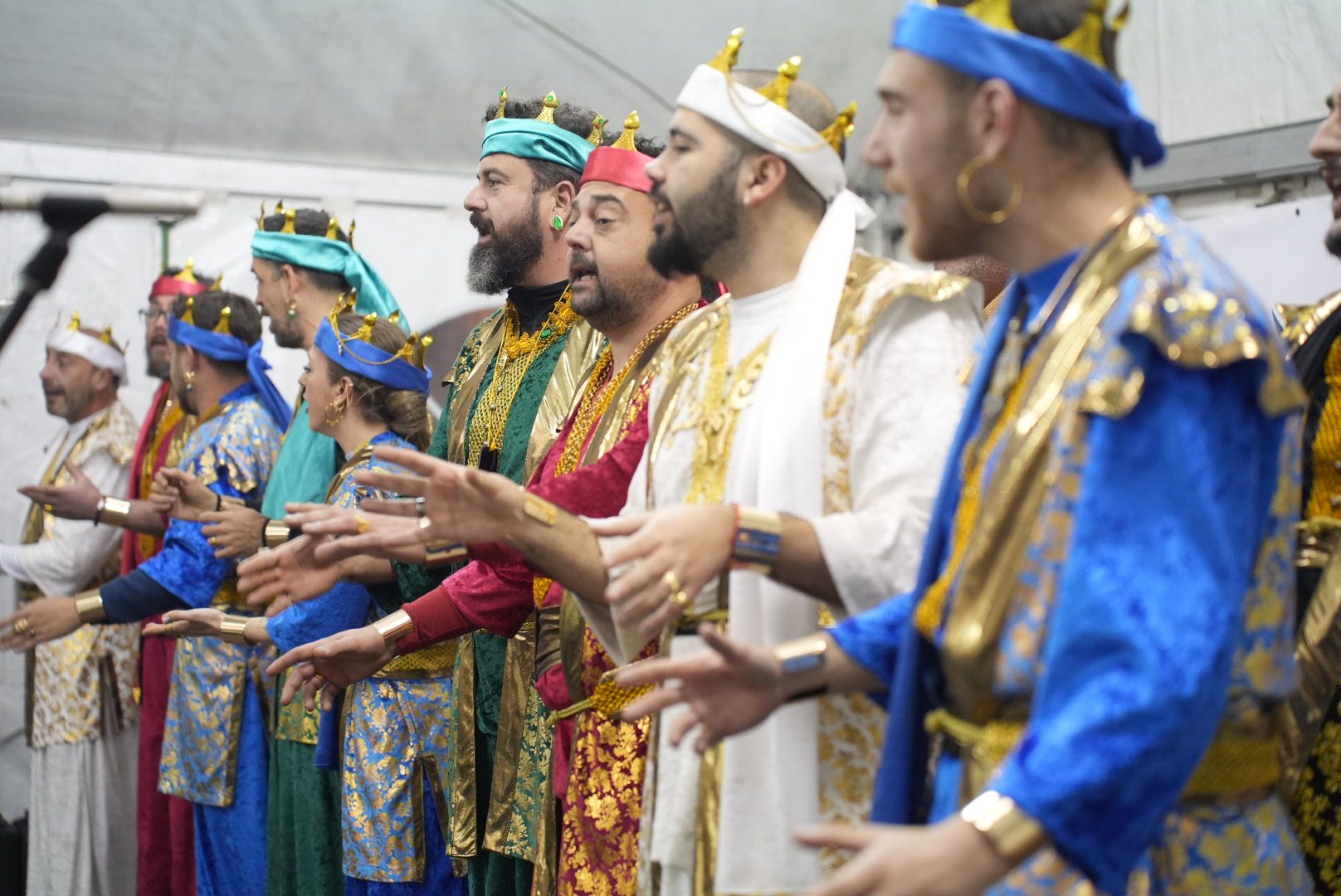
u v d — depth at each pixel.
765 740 1.76
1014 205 1.42
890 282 1.85
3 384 5.48
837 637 1.56
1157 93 3.88
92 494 4.35
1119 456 1.25
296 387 5.57
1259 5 3.64
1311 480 2.04
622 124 5.21
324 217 4.45
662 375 2.13
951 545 1.48
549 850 2.65
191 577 3.82
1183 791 1.28
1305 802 1.96
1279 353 1.27
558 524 1.89
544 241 3.26
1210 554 1.21
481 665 3.10
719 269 2.02
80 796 4.78
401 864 3.29
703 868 1.83
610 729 2.30
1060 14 1.40
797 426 1.81
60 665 4.77
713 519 1.65
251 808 4.06
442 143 5.42
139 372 5.54
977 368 1.52
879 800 1.49
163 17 5.01
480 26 5.07
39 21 4.95
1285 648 1.38
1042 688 1.23
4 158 5.24
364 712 3.34
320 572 2.48
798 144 1.96
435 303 5.47
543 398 3.07
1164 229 1.34
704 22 4.95
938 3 1.45
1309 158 3.57
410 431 3.63
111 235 5.45
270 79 5.18
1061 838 1.16
